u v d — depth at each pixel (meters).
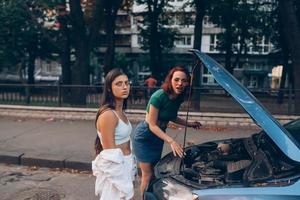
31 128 9.13
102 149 3.30
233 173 2.83
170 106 3.85
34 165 6.48
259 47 34.62
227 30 27.97
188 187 2.75
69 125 9.52
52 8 14.48
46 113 10.33
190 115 9.29
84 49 13.68
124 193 3.17
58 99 10.32
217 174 2.93
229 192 2.54
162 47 32.47
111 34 24.20
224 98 9.22
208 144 3.97
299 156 2.53
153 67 29.44
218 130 8.95
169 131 8.80
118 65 46.81
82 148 7.18
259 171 2.71
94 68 45.09
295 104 8.77
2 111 10.59
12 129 9.00
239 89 2.84
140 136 3.99
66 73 19.59
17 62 27.30
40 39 25.08
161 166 3.43
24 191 5.17
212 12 23.97
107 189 3.17
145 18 30.36
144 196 3.12
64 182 5.59
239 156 3.31
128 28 52.94
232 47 32.56
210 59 3.10
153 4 28.42
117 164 3.15
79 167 6.26
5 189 5.27
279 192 2.44
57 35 18.77
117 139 3.25
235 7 24.36
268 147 3.01
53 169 6.32
